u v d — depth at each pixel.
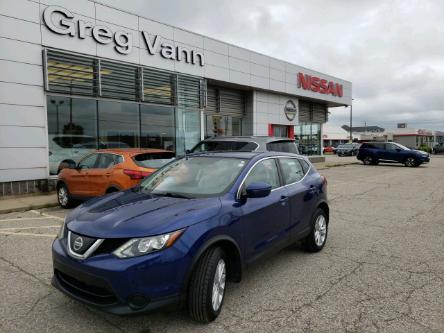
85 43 12.36
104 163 8.33
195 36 16.27
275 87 21.05
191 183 4.30
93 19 12.57
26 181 11.09
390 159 25.64
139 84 14.15
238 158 4.61
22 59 10.90
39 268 4.85
